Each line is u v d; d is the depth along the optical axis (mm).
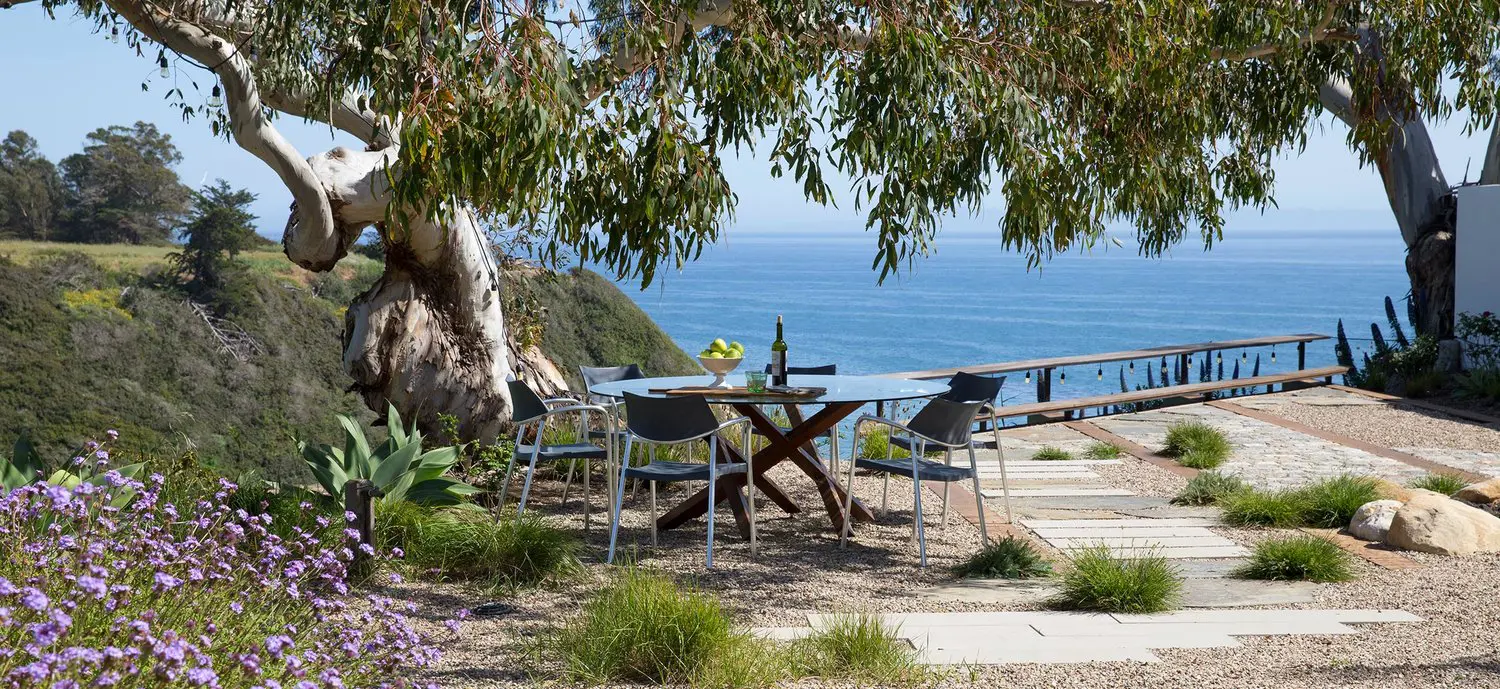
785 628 4371
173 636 2475
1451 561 5582
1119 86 5949
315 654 2926
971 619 4543
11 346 23000
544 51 4059
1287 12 6691
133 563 3049
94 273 25812
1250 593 5023
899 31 4641
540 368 9922
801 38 4848
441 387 8156
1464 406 11906
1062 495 7570
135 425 23047
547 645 4055
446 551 5254
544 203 4340
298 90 7059
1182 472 8430
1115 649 3996
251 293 26812
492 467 7633
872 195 4789
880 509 7086
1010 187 5133
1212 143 7613
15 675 1988
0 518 3096
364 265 30359
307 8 5699
